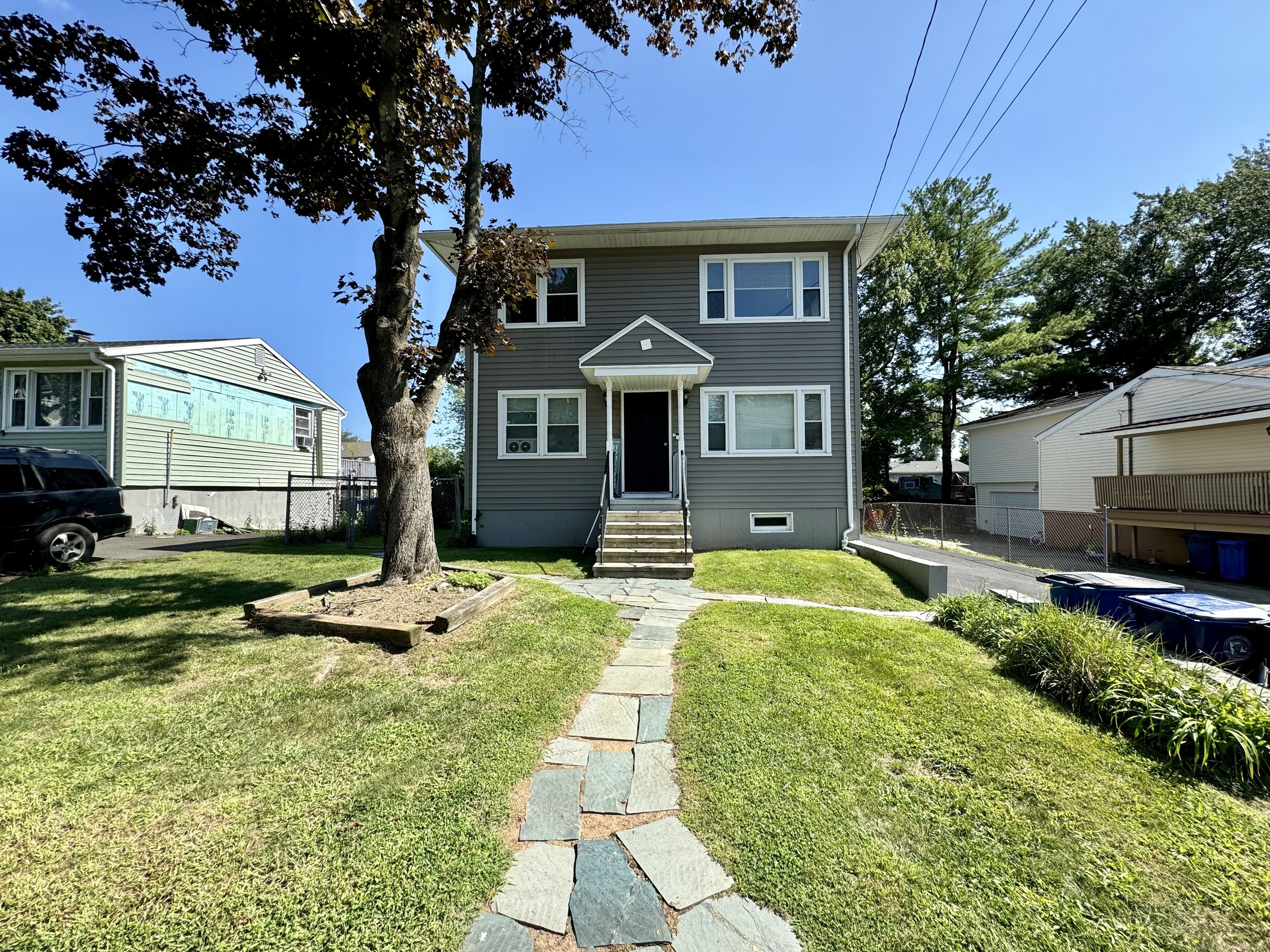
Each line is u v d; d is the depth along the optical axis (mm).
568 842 2205
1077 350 24625
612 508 9633
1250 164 21781
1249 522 9789
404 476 5500
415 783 2492
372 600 4875
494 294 5957
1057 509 15836
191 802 2293
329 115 5355
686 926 1784
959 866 2062
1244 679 4586
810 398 10758
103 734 2816
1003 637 4527
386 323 5281
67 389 11961
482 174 6500
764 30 6168
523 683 3602
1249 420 10031
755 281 10875
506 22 6113
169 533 12750
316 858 2004
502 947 1684
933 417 25109
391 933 1710
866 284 24188
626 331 9445
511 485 10797
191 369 13555
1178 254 23281
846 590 7398
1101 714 3350
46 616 4852
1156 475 12211
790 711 3346
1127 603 5387
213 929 1695
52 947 1619
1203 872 2062
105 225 5613
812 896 1907
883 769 2730
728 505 10617
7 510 7004
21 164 5023
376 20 5262
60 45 4617
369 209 5766
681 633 4973
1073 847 2184
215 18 4816
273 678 3533
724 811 2385
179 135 5211
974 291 22203
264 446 16172
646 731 3148
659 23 6328
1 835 2059
